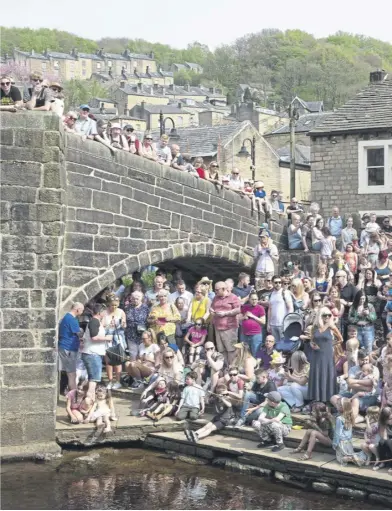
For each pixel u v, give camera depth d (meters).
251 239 24.83
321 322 17.33
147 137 21.31
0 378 17.05
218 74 158.00
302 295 20.14
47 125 17.14
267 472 16.12
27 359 17.19
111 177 19.33
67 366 18.19
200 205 22.39
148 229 20.55
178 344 20.91
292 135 38.88
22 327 17.17
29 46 165.50
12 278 17.12
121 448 17.97
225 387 17.81
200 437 17.42
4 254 17.09
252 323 19.70
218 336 19.86
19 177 17.09
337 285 20.52
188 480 15.87
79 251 18.66
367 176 34.91
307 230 25.83
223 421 17.73
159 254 20.91
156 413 18.55
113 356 20.23
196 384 18.97
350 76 124.19
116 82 142.75
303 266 25.23
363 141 34.81
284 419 16.66
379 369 18.16
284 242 26.69
